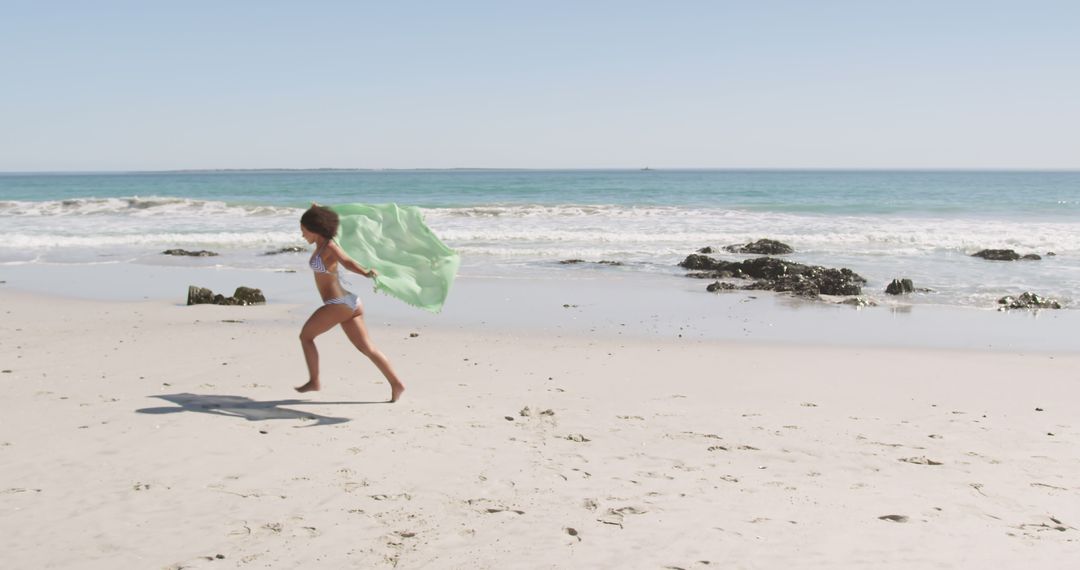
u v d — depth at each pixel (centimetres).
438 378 823
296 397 725
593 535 444
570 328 1180
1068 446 625
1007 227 2745
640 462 570
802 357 986
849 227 2766
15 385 757
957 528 460
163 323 1168
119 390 741
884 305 1439
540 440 615
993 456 598
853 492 518
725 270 1817
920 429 670
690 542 436
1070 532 456
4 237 2314
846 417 706
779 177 14212
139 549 416
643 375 866
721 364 935
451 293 1530
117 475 520
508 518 465
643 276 1789
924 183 9438
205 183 8419
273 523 451
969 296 1533
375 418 661
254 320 1202
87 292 1511
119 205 3397
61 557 405
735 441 626
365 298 1443
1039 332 1186
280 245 2322
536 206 3528
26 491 491
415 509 476
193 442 588
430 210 3192
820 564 411
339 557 411
